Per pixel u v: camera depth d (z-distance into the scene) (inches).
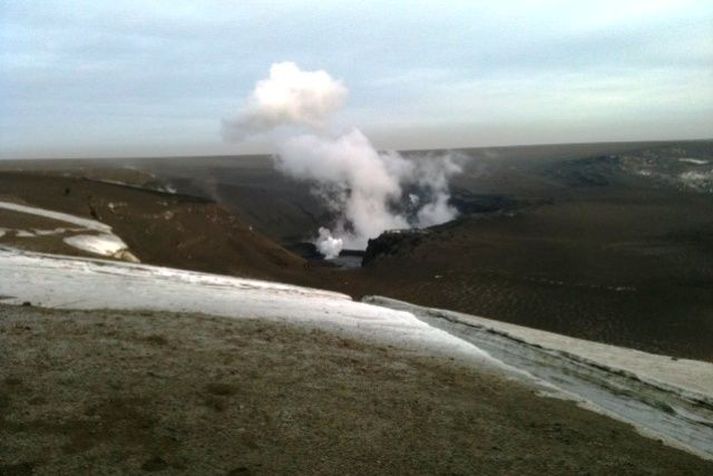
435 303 990.4
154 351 264.4
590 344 559.8
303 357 292.2
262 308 461.1
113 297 419.5
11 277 448.1
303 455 180.5
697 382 415.8
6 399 191.9
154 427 186.7
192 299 454.6
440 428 216.8
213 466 166.7
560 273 1153.4
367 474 173.0
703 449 263.7
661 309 897.5
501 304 962.7
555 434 226.5
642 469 201.9
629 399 337.1
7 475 148.9
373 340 388.5
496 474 182.2
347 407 225.5
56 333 273.1
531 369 386.6
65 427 178.9
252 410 209.6
